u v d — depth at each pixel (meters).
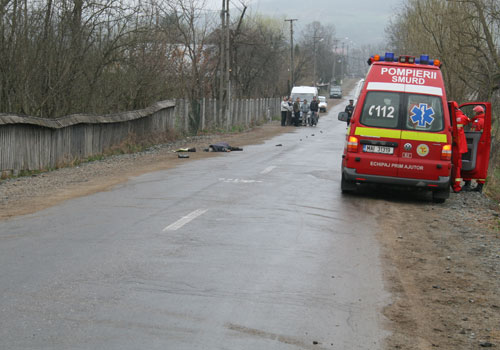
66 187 13.92
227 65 40.06
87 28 23.22
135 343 4.88
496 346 5.32
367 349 5.03
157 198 11.98
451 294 6.77
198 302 5.94
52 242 8.20
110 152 23.47
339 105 97.69
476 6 24.34
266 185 14.12
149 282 6.51
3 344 4.77
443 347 5.22
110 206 11.05
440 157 12.81
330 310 5.92
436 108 12.86
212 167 17.78
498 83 25.84
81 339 4.91
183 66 40.03
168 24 32.69
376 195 13.85
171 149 26.08
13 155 16.83
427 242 9.34
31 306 5.65
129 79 27.09
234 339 5.05
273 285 6.61
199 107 36.81
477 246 9.24
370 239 9.18
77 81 23.20
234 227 9.39
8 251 7.68
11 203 11.62
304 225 9.82
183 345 4.87
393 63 13.15
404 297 6.52
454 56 25.66
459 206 13.14
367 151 12.99
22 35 19.45
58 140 19.62
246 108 49.00
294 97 58.19
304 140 31.80
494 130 26.81
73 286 6.28
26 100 20.25
